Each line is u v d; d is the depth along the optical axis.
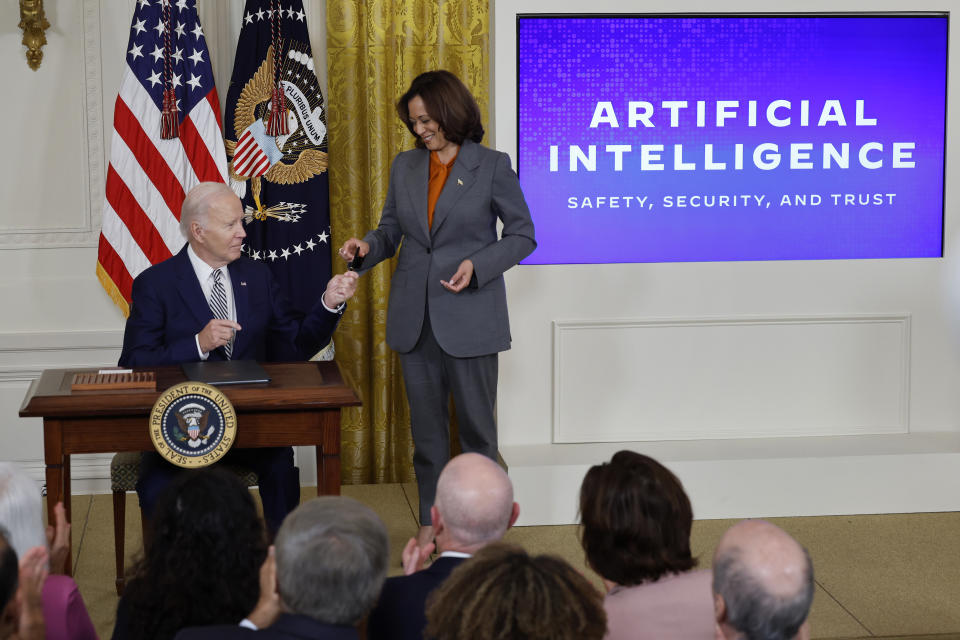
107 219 4.70
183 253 3.64
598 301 4.73
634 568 2.05
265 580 1.83
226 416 2.89
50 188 4.82
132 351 3.47
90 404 2.88
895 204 4.83
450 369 3.89
